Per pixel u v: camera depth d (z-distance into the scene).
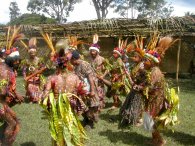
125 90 7.68
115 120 6.98
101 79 7.06
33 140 5.64
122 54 7.71
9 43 5.28
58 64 4.34
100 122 6.81
